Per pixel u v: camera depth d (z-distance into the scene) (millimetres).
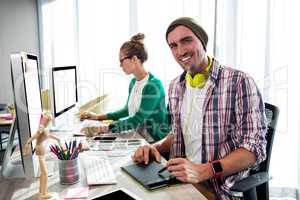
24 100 941
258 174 1137
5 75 3125
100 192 893
